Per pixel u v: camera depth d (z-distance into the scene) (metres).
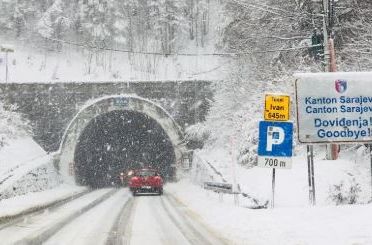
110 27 83.88
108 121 52.22
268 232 10.20
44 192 31.72
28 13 91.88
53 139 44.62
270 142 13.84
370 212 10.81
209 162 35.75
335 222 10.24
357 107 13.30
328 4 21.17
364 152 22.48
